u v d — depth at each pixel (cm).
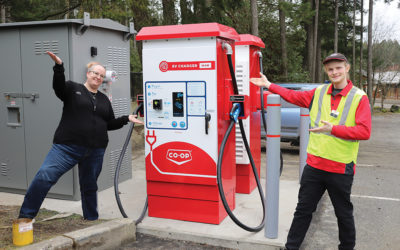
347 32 2797
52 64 436
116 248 329
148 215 390
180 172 369
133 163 694
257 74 480
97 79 345
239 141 457
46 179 324
